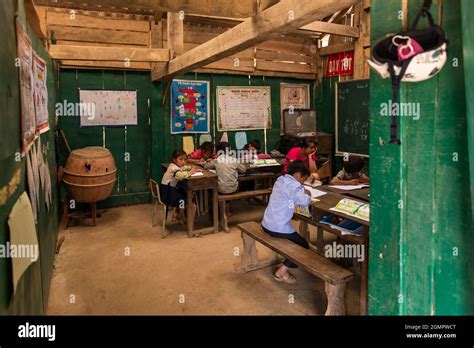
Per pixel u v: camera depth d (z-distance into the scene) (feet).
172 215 17.47
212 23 19.79
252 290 10.02
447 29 4.53
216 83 20.72
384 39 4.42
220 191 15.08
